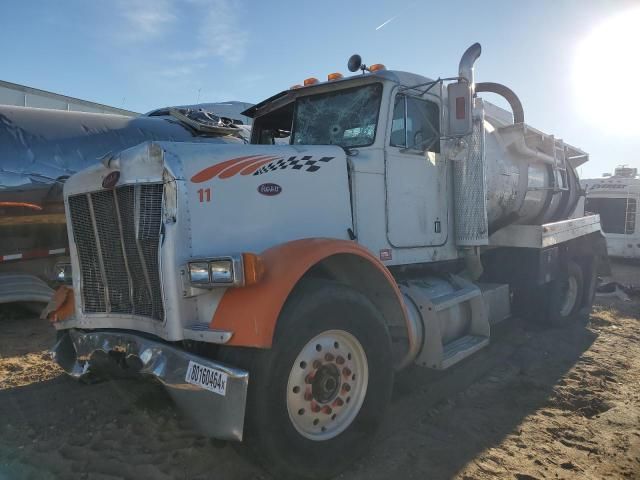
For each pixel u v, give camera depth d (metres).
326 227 3.75
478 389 4.71
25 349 5.77
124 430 3.61
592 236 8.83
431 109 4.82
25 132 7.84
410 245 4.49
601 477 3.17
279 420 2.78
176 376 2.81
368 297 3.70
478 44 4.40
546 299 7.04
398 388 4.65
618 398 4.52
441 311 4.50
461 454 3.42
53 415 3.89
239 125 11.01
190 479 3.00
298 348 2.88
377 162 4.21
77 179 3.64
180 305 2.96
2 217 7.21
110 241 3.42
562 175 7.80
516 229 6.42
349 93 4.54
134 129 9.00
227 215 3.21
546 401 4.44
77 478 3.00
